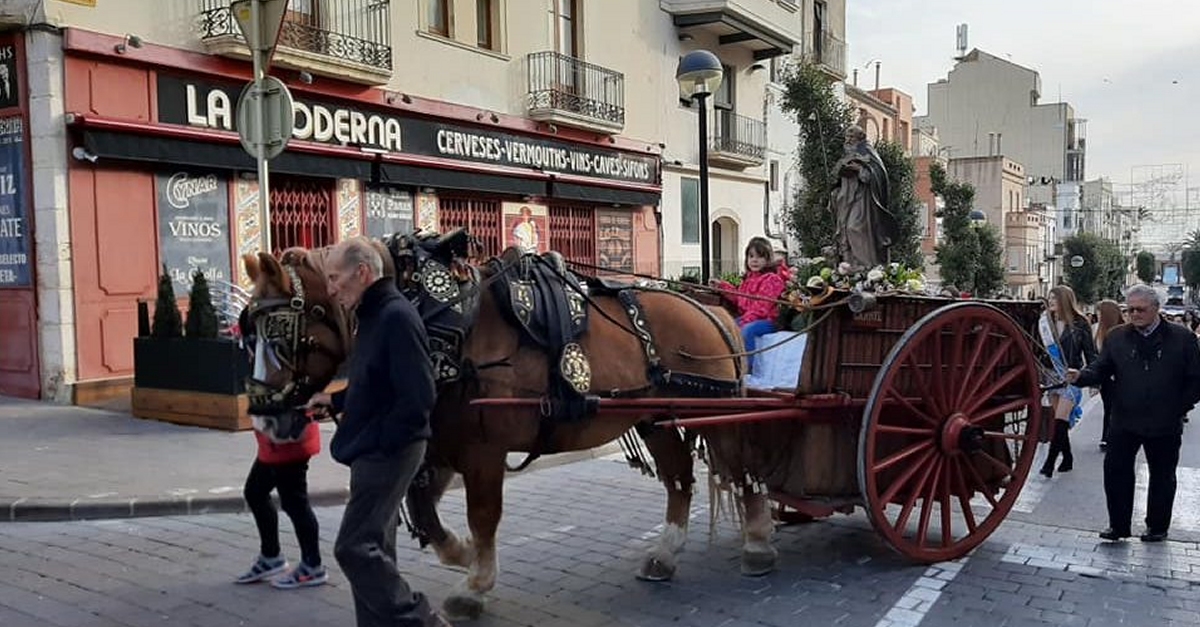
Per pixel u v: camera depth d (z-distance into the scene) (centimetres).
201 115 1215
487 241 1739
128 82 1134
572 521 696
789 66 2453
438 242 459
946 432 583
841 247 988
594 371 492
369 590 378
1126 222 10269
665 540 564
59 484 728
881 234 984
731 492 577
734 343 565
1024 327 673
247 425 948
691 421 509
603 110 1977
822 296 558
